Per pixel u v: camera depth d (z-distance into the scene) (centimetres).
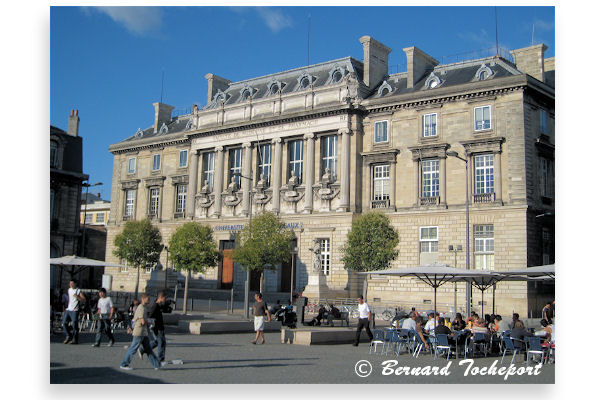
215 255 5303
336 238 5597
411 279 5206
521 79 4781
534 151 4906
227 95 7056
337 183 5700
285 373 1900
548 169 5084
